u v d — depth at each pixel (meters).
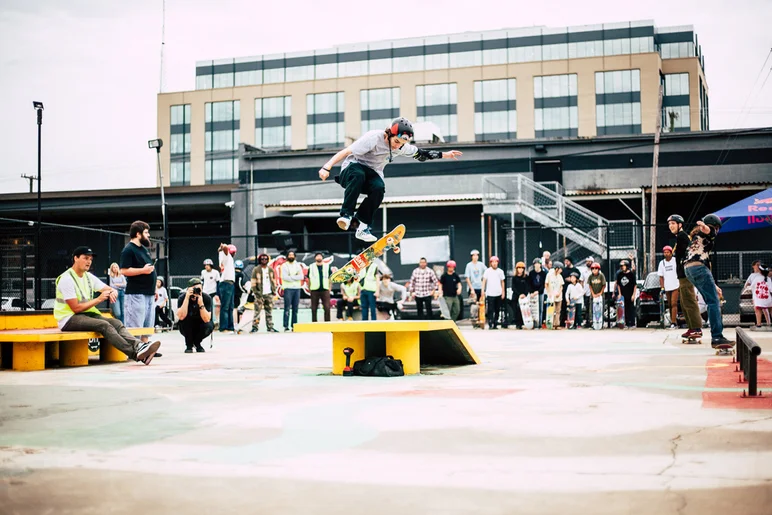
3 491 2.81
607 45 66.31
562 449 3.39
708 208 28.64
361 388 5.85
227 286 16.83
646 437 3.61
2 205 34.91
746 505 2.50
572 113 60.19
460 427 3.98
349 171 6.48
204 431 3.99
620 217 28.91
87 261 8.52
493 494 2.69
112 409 4.84
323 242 27.81
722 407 4.49
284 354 10.12
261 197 32.03
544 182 28.41
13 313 9.65
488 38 68.56
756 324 15.14
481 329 17.81
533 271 17.47
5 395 5.61
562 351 9.69
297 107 64.69
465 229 29.62
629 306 16.70
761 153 28.02
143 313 9.79
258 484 2.88
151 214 34.72
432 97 62.16
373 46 70.81
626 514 2.44
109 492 2.79
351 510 2.54
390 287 18.27
